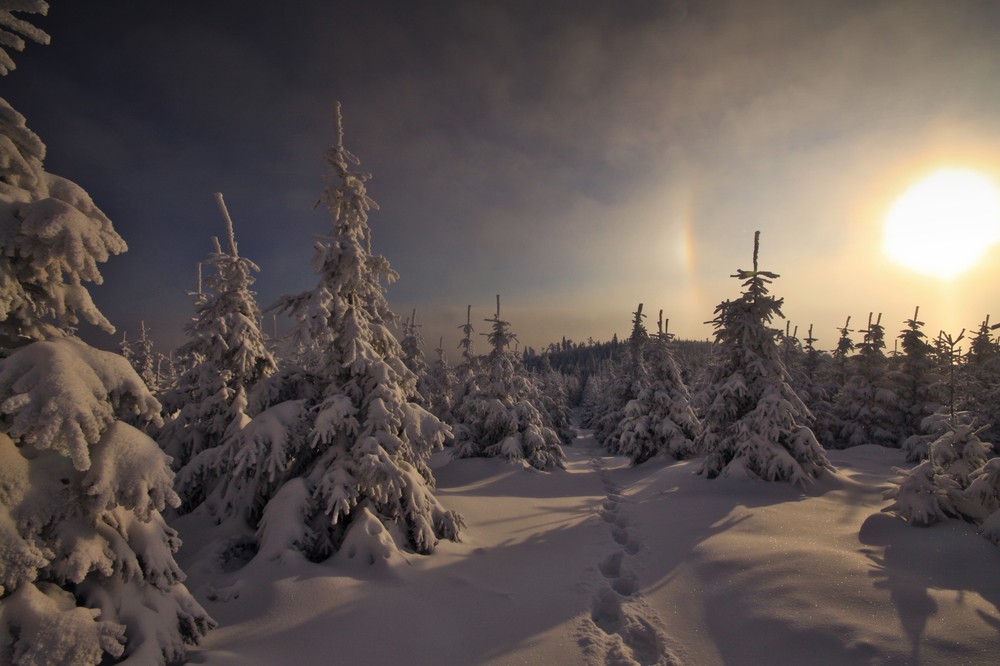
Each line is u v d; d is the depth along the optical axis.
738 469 13.88
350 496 8.35
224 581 7.14
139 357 27.33
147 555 4.88
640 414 24.84
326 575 7.13
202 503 10.18
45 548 4.14
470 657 5.65
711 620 6.43
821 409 28.45
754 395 15.05
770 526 9.60
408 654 5.62
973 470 9.49
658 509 12.60
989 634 5.16
